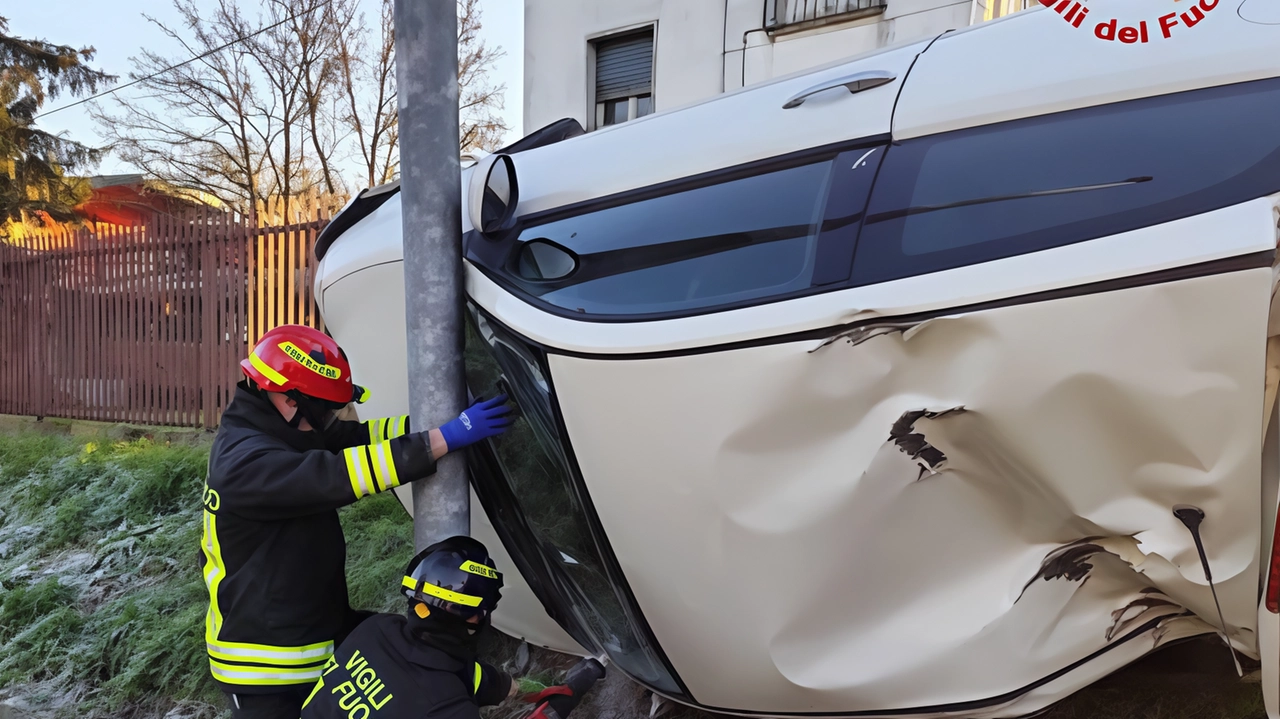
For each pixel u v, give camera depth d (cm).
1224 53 142
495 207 220
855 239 156
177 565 435
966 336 140
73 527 512
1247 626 141
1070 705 205
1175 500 135
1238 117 137
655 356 164
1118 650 159
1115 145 144
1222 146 135
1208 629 161
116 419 727
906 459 149
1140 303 128
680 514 165
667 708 241
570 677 201
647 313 172
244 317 642
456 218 197
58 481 580
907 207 155
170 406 688
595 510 182
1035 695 157
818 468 153
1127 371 129
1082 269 132
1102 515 140
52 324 772
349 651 175
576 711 262
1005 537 155
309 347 197
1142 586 155
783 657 164
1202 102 141
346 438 221
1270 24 142
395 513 418
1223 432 127
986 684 155
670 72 721
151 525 491
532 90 823
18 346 803
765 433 154
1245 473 128
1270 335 135
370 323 236
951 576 157
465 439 186
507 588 246
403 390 231
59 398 768
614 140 220
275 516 185
